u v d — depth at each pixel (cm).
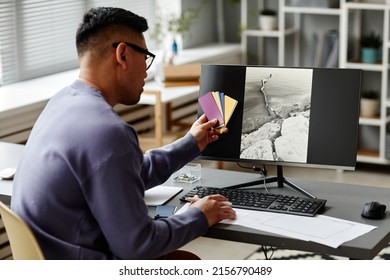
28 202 196
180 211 224
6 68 455
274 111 244
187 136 243
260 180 250
